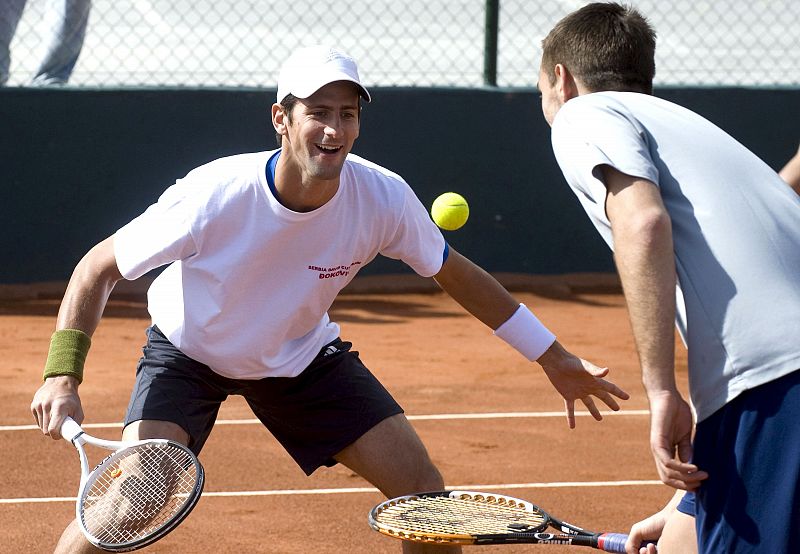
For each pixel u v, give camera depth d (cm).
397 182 1156
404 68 5084
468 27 5731
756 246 859
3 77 3641
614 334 3086
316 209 1098
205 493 1741
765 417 837
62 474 1828
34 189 3475
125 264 1116
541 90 1052
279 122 1073
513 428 2144
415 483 1186
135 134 3500
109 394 2345
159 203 1120
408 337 2994
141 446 1053
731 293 851
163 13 5553
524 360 2739
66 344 1099
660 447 812
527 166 3681
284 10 5791
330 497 1733
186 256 1122
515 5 6034
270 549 1509
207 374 1200
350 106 1059
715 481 857
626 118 905
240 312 1141
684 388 2448
